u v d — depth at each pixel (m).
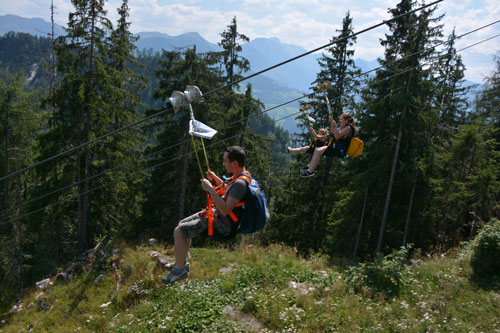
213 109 21.11
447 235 23.75
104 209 21.69
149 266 12.48
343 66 22.98
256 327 7.42
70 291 12.73
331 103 23.00
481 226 19.53
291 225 24.95
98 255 15.66
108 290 12.01
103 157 20.67
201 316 7.98
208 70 21.22
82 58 18.30
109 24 18.59
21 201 23.86
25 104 24.28
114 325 8.79
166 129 21.47
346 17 22.88
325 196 23.12
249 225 3.29
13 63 181.12
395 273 8.98
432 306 7.86
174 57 20.38
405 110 17.45
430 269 9.91
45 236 21.00
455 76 27.27
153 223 24.30
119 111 19.86
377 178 19.55
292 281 9.47
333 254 21.03
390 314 7.60
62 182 18.88
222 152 22.55
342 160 23.42
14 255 22.66
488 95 23.58
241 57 26.20
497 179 20.11
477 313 7.50
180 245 3.39
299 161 24.61
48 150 18.45
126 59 24.25
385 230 20.42
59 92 17.70
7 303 16.36
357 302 8.06
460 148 20.16
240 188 3.20
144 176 24.19
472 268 9.60
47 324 11.31
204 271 11.15
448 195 20.42
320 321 7.36
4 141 23.67
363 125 20.34
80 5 17.64
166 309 8.74
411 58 16.81
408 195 20.61
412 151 18.89
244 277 9.73
